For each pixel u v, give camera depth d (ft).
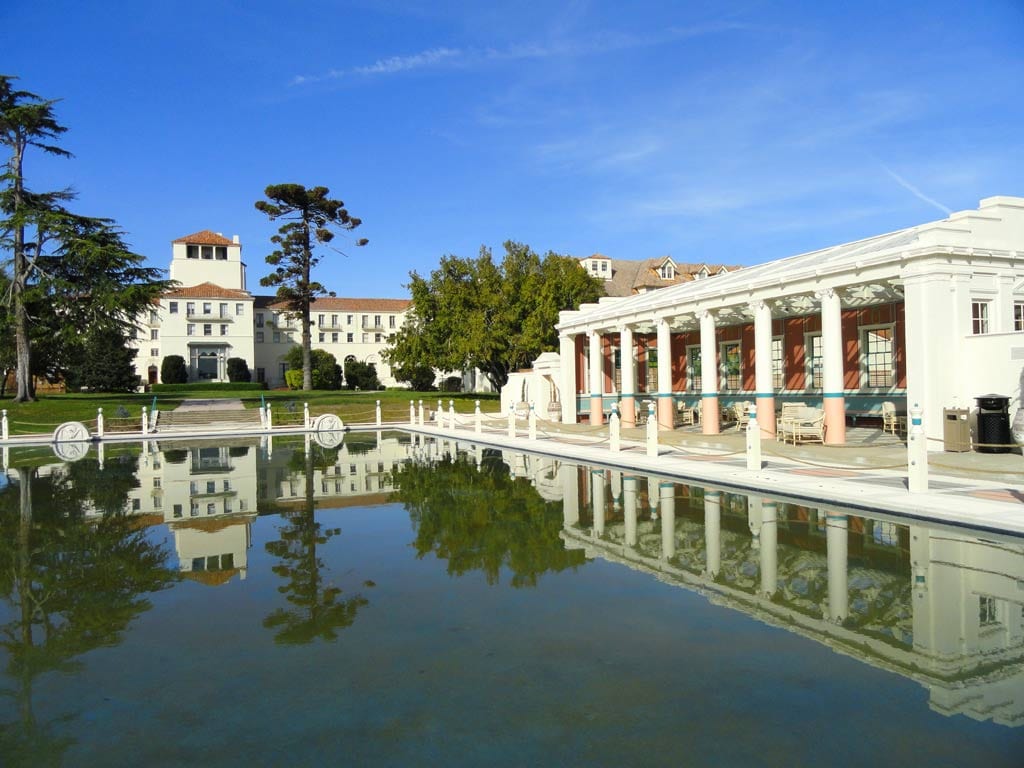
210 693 15.89
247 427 131.75
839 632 19.12
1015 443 51.16
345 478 55.21
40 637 19.69
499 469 59.62
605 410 117.80
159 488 50.39
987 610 20.66
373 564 27.40
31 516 38.96
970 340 53.98
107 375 211.82
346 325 308.40
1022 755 12.66
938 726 13.83
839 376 62.54
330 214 198.59
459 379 268.41
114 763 12.90
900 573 24.59
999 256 55.52
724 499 40.88
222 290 264.72
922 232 55.26
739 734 13.62
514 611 21.33
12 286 137.08
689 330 104.63
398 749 13.25
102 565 27.68
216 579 25.49
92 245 133.18
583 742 13.41
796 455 57.31
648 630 19.47
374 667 17.22
